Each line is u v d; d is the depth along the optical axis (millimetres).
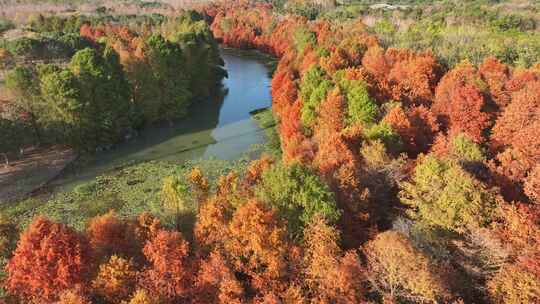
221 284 36844
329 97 76625
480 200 41625
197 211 49156
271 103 126438
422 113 71062
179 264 38375
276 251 38906
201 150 93188
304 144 70062
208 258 41281
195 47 125812
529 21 133625
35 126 86562
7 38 122250
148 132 103500
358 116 73562
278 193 43812
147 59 105312
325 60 102312
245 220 39781
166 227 47562
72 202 71438
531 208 42688
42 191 75062
